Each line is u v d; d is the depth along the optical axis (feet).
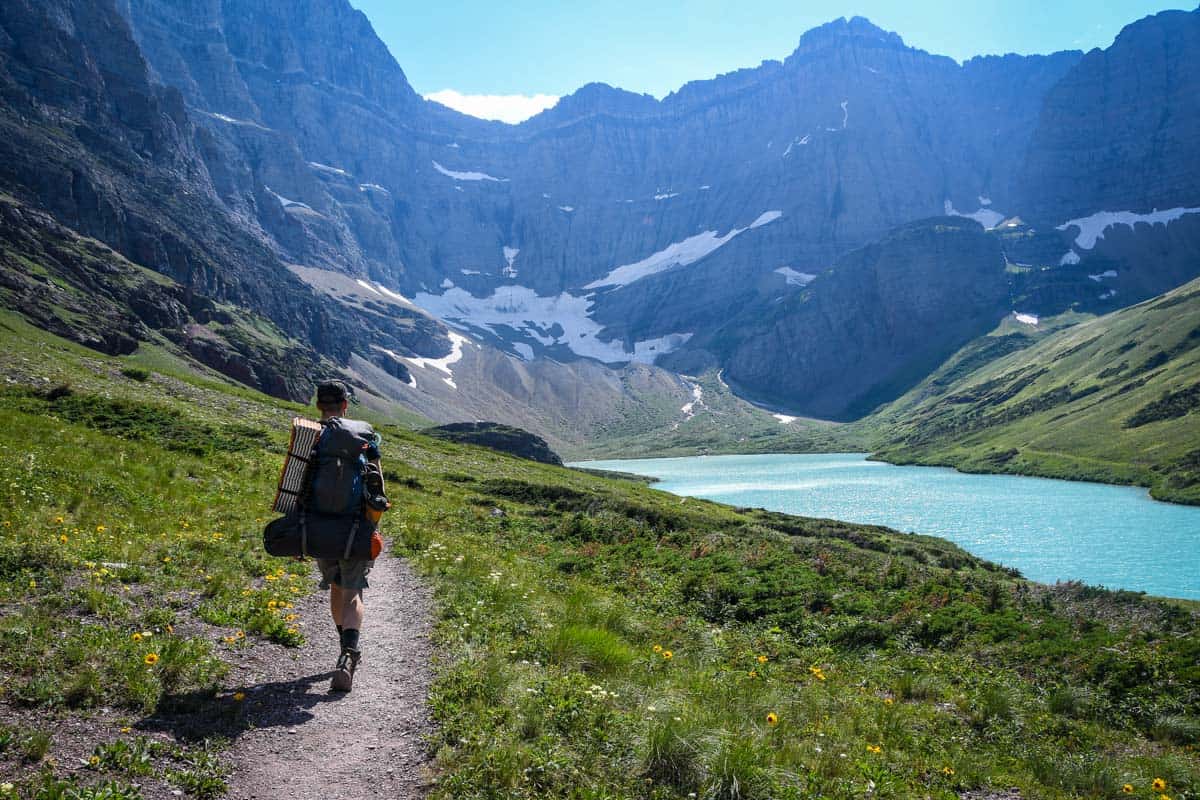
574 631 35.01
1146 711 46.06
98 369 201.16
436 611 38.65
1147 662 51.03
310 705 24.57
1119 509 410.31
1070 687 49.06
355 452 26.14
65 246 595.88
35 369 157.69
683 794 21.15
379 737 22.50
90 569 36.17
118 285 578.66
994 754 33.88
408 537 65.77
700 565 77.46
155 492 63.41
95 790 16.88
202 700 23.65
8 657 23.45
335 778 19.80
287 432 185.16
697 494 506.07
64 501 51.29
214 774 19.10
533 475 257.96
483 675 27.37
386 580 48.21
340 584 26.94
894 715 35.65
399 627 35.78
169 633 29.32
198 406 188.75
